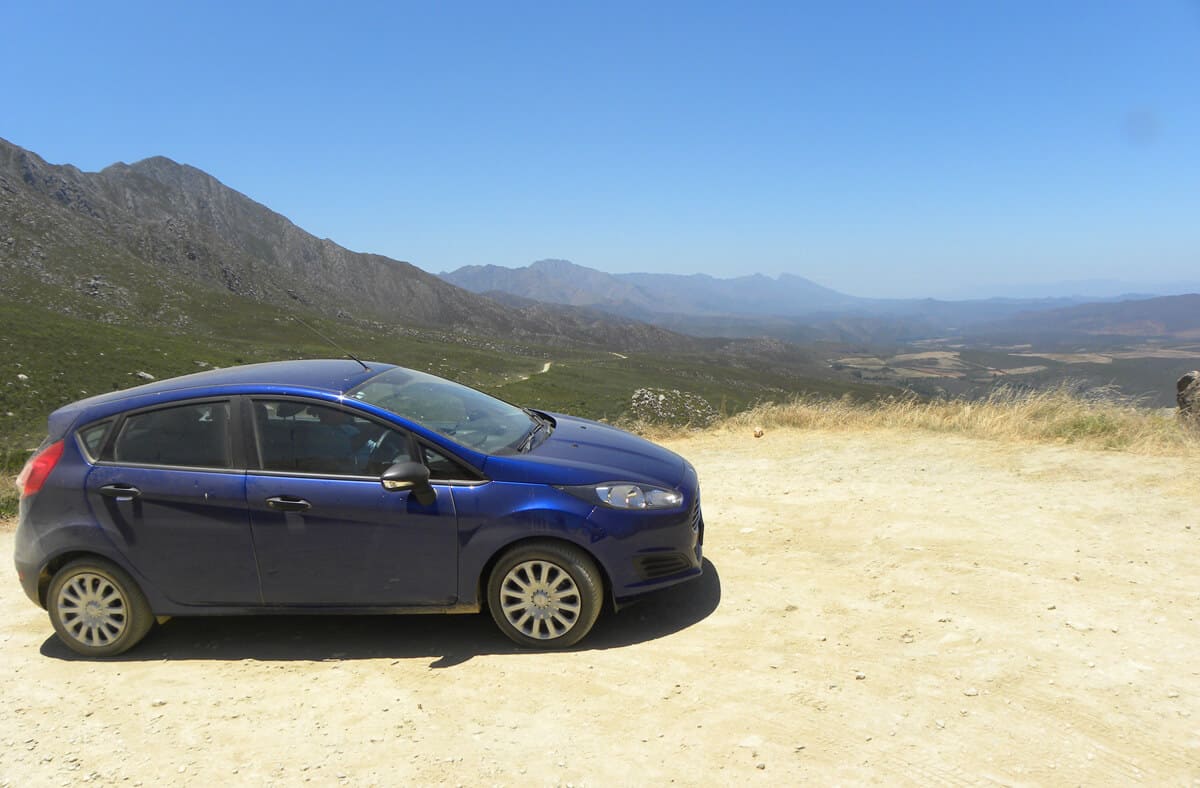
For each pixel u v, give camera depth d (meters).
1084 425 8.48
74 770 3.18
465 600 4.20
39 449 4.49
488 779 2.96
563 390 124.12
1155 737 2.95
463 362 150.00
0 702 3.86
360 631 4.59
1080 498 6.20
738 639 4.12
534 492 4.12
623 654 4.05
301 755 3.21
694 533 4.45
